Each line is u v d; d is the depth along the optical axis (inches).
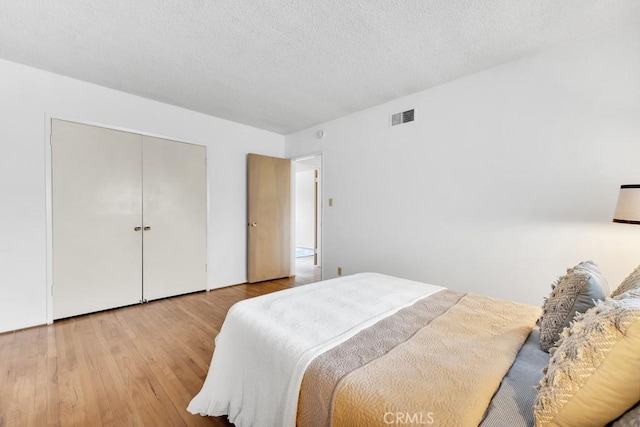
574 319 37.7
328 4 68.1
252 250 163.2
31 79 99.7
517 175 92.0
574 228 82.0
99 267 115.4
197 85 113.2
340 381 34.6
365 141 137.6
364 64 96.2
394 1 67.1
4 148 95.3
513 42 83.1
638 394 24.2
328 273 155.7
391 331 48.8
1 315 95.0
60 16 72.6
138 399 62.1
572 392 26.6
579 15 71.2
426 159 115.1
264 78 106.7
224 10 70.3
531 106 89.3
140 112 125.0
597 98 78.2
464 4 67.9
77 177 109.7
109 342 88.7
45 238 102.9
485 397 31.7
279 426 40.4
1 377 69.7
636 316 25.0
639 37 72.5
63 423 55.1
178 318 109.6
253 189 163.2
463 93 104.4
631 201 59.8
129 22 75.0
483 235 99.7
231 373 53.0
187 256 141.5
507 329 50.1
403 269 122.8
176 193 137.0
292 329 49.1
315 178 224.5
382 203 130.6
